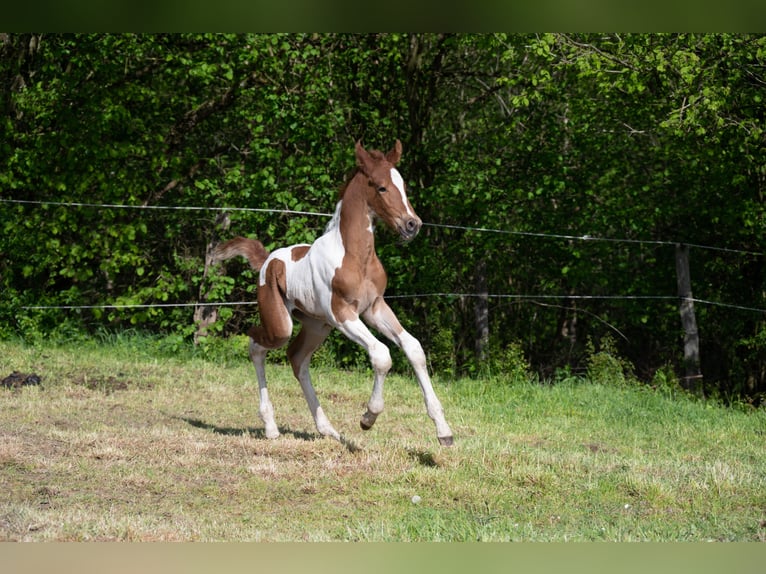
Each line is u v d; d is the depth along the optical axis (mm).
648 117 15492
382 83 16016
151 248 17328
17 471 6496
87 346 13633
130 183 15031
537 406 10477
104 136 15531
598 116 15852
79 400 9469
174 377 11367
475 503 6051
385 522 5578
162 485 6277
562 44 14164
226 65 14883
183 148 17281
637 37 13773
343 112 15617
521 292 18656
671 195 16969
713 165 14875
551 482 6488
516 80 14844
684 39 13586
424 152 15820
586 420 9820
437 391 11266
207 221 16141
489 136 16266
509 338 18547
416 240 15359
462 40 15172
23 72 15930
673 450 8172
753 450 8297
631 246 17703
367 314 7109
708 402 12000
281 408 9664
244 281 14766
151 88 16438
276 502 6012
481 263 13953
